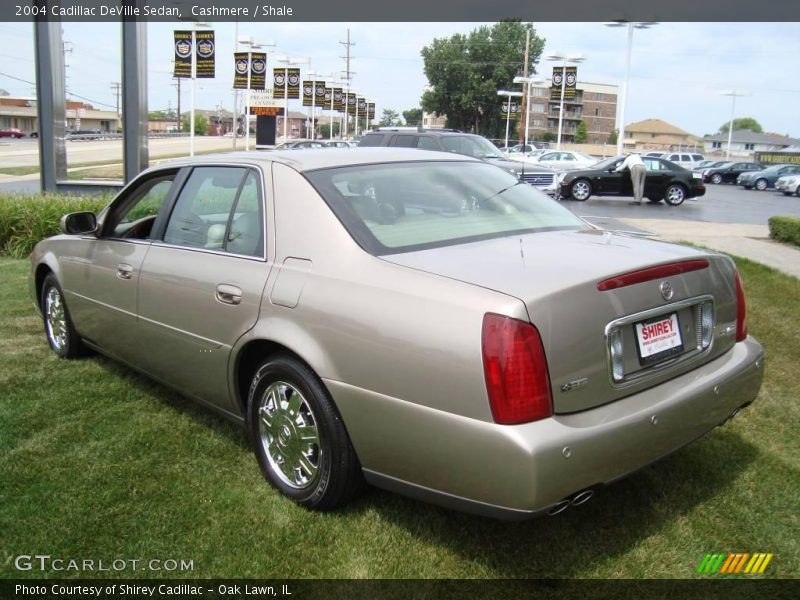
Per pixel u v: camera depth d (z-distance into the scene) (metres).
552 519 3.02
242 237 3.39
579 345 2.46
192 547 2.84
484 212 3.35
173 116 166.75
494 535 2.91
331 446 2.87
